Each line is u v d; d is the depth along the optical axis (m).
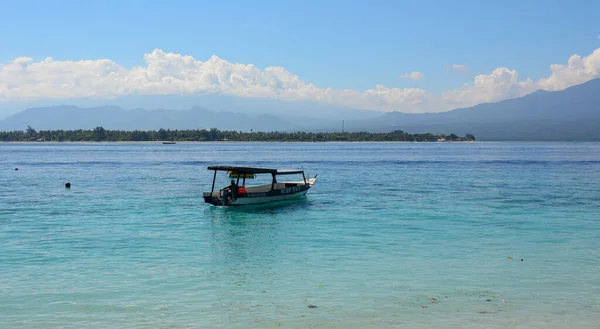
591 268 25.94
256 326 18.52
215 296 21.84
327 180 76.00
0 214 43.75
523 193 57.97
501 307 20.30
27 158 146.88
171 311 20.08
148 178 80.81
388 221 39.78
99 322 19.00
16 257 28.62
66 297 21.78
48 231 36.28
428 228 36.75
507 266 26.34
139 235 34.88
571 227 36.97
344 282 23.73
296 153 192.12
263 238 33.75
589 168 102.62
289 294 22.05
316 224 38.72
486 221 39.53
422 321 18.88
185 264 27.16
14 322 19.05
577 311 19.88
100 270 25.95
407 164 118.75
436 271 25.45
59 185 68.88
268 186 51.94
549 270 25.55
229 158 149.25
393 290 22.47
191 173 91.62
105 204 49.94
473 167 107.06
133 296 21.88
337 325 18.56
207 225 38.62
